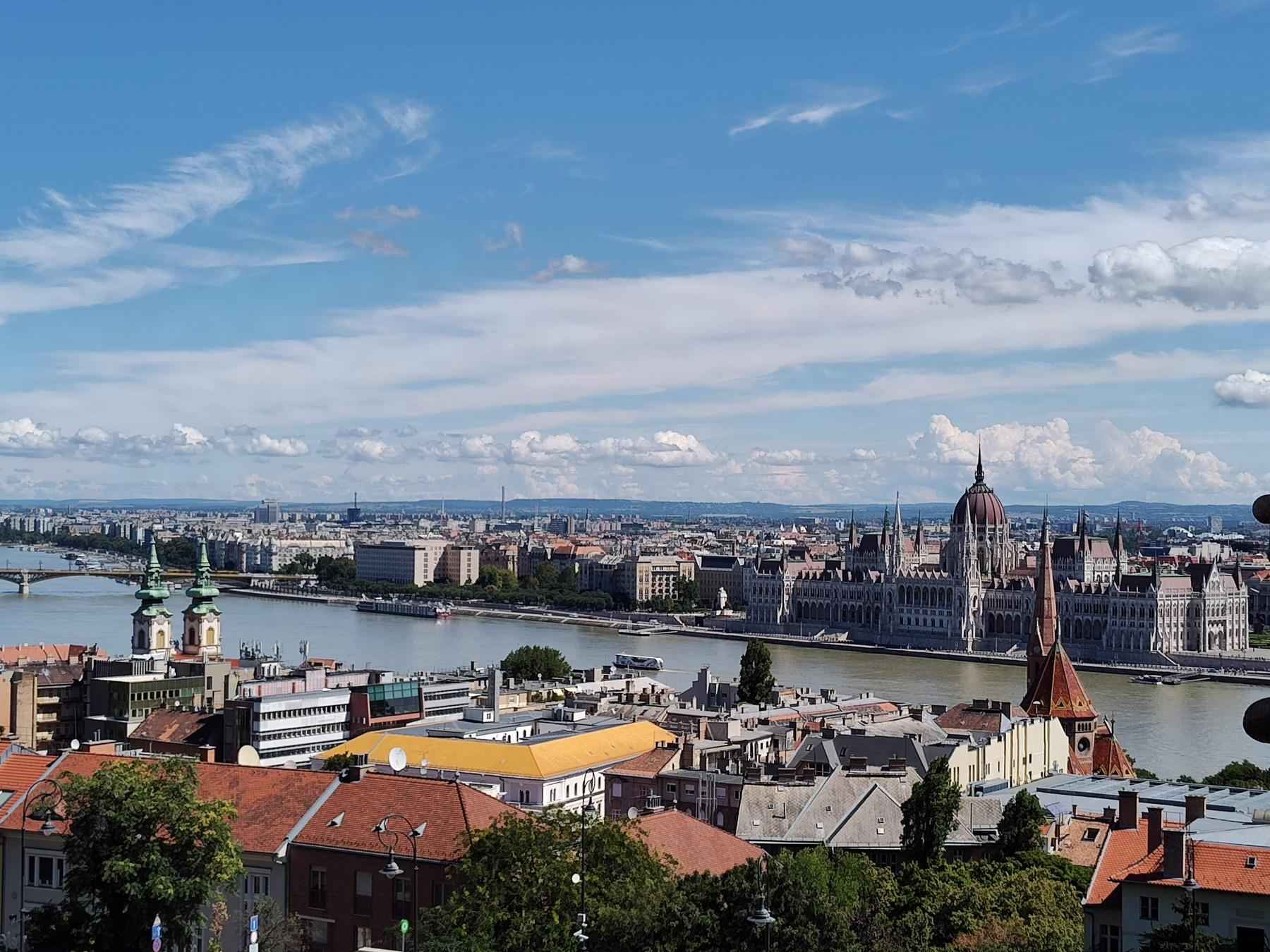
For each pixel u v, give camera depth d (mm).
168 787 124812
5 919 149250
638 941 114062
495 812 144250
